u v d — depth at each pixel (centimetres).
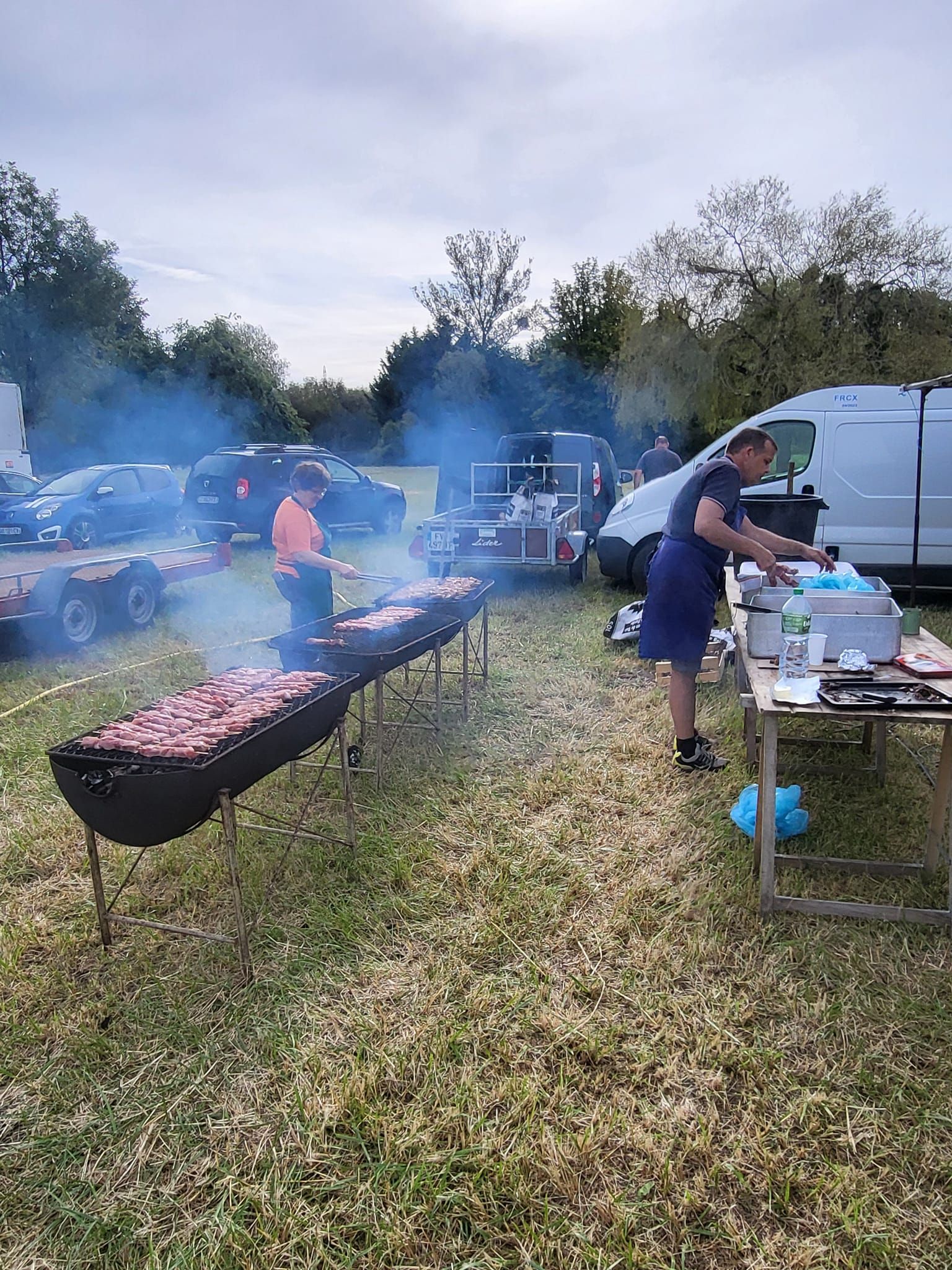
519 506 866
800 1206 182
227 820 247
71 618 645
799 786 380
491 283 4566
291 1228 178
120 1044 233
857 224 1945
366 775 403
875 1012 237
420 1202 183
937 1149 193
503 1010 242
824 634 305
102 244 3388
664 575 371
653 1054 223
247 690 312
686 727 389
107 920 273
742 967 260
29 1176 193
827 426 712
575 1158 193
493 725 473
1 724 480
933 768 399
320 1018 240
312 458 1224
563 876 314
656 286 2153
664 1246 174
